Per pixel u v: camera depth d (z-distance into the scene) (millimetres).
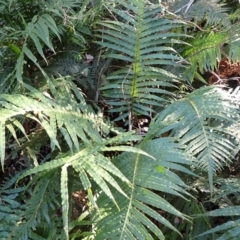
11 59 1935
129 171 1498
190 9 2074
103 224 1384
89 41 2107
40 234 1625
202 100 1629
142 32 1842
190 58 2000
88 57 2088
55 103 1588
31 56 1666
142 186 1425
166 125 1604
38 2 2035
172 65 1981
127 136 1475
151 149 1528
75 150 1551
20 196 1764
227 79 2037
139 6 1845
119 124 2029
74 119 1576
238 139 1603
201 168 1536
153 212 1368
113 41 1868
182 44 2062
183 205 1657
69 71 1981
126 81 1857
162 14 1984
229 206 1486
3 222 1585
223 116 1545
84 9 1979
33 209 1591
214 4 2082
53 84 1714
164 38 1949
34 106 1494
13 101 1467
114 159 1583
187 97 1698
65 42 2047
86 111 1697
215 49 1930
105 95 1908
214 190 1584
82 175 1317
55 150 1773
